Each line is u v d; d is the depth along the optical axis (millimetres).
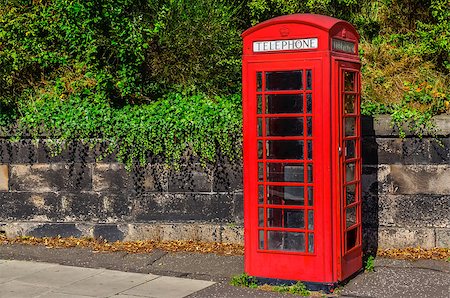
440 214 9156
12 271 8555
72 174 10008
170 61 11172
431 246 9180
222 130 9586
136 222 9891
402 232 9227
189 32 11195
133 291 7605
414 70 10984
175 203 9797
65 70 11281
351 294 7395
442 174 9133
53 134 9961
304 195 7496
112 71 11031
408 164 9211
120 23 10898
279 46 7434
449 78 10773
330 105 7344
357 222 8109
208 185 9703
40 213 10117
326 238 7422
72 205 10031
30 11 11781
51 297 7395
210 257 9086
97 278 8195
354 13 12297
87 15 10820
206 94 10844
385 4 12219
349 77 7832
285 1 11594
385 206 9289
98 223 9977
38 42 11367
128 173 9875
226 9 11758
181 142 9688
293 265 7570
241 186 9602
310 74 7336
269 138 7574
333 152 7402
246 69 7613
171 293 7520
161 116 9852
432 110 9547
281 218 7637
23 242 9930
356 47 8047
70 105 10305
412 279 7934
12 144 10125
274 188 7645
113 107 10523
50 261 9031
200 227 9719
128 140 9766
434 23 11867
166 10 11117
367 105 9844
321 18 7484
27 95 10750
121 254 9289
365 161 9320
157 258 9070
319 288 7477
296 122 7477
